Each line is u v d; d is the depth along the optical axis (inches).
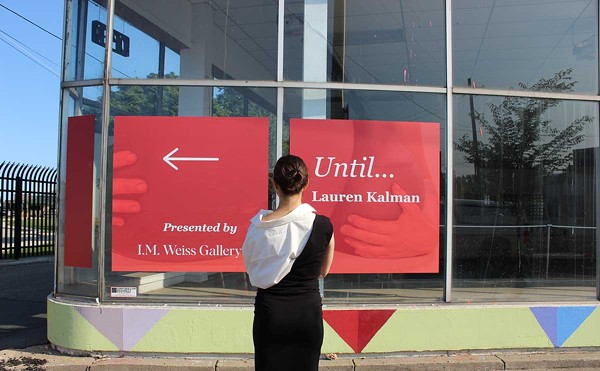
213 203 192.9
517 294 205.9
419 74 211.5
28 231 506.3
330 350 185.3
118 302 189.3
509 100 210.2
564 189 212.2
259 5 212.4
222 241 192.4
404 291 196.9
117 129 192.9
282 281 100.6
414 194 198.4
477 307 191.0
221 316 183.5
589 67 216.8
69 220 201.3
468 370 180.4
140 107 197.9
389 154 198.4
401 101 202.2
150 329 183.6
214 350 183.3
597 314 196.4
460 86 207.2
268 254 99.9
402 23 215.3
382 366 177.8
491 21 218.5
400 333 187.5
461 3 219.0
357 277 196.1
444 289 197.9
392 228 196.9
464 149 205.9
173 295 192.9
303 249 100.5
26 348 196.2
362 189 196.7
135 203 192.1
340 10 215.2
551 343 193.5
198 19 217.6
